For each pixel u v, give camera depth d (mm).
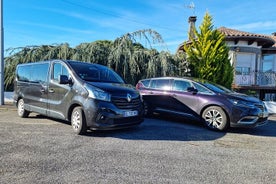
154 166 4199
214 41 13312
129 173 3867
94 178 3641
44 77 7488
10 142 5344
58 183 3438
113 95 6062
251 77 16875
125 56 13344
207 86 8008
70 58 13133
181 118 9031
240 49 17641
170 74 13641
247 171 4141
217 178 3809
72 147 5113
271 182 3734
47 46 13789
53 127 7004
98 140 5730
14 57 13742
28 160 4277
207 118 7590
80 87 6234
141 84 9859
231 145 5770
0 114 9367
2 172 3738
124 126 6242
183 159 4613
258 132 7445
